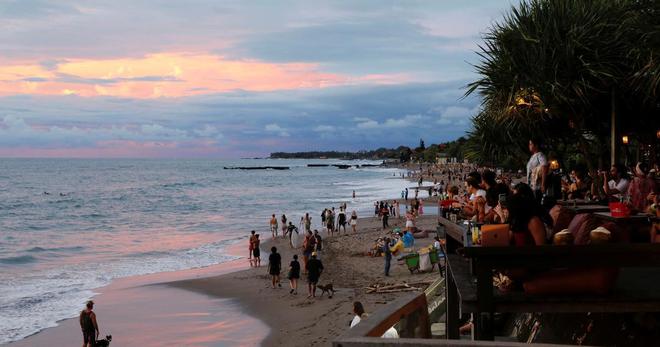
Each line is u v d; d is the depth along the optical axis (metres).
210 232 48.34
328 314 19.41
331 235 43.41
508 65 12.48
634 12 11.74
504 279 4.80
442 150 185.25
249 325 18.97
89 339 15.74
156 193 102.38
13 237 45.81
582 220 4.75
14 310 20.98
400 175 185.50
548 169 9.02
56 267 31.27
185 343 17.08
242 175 195.50
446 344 2.47
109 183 138.88
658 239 5.27
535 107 13.03
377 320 2.93
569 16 12.30
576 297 4.42
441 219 7.65
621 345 5.34
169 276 28.11
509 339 8.30
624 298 4.38
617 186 9.94
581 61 11.81
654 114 13.66
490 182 6.62
